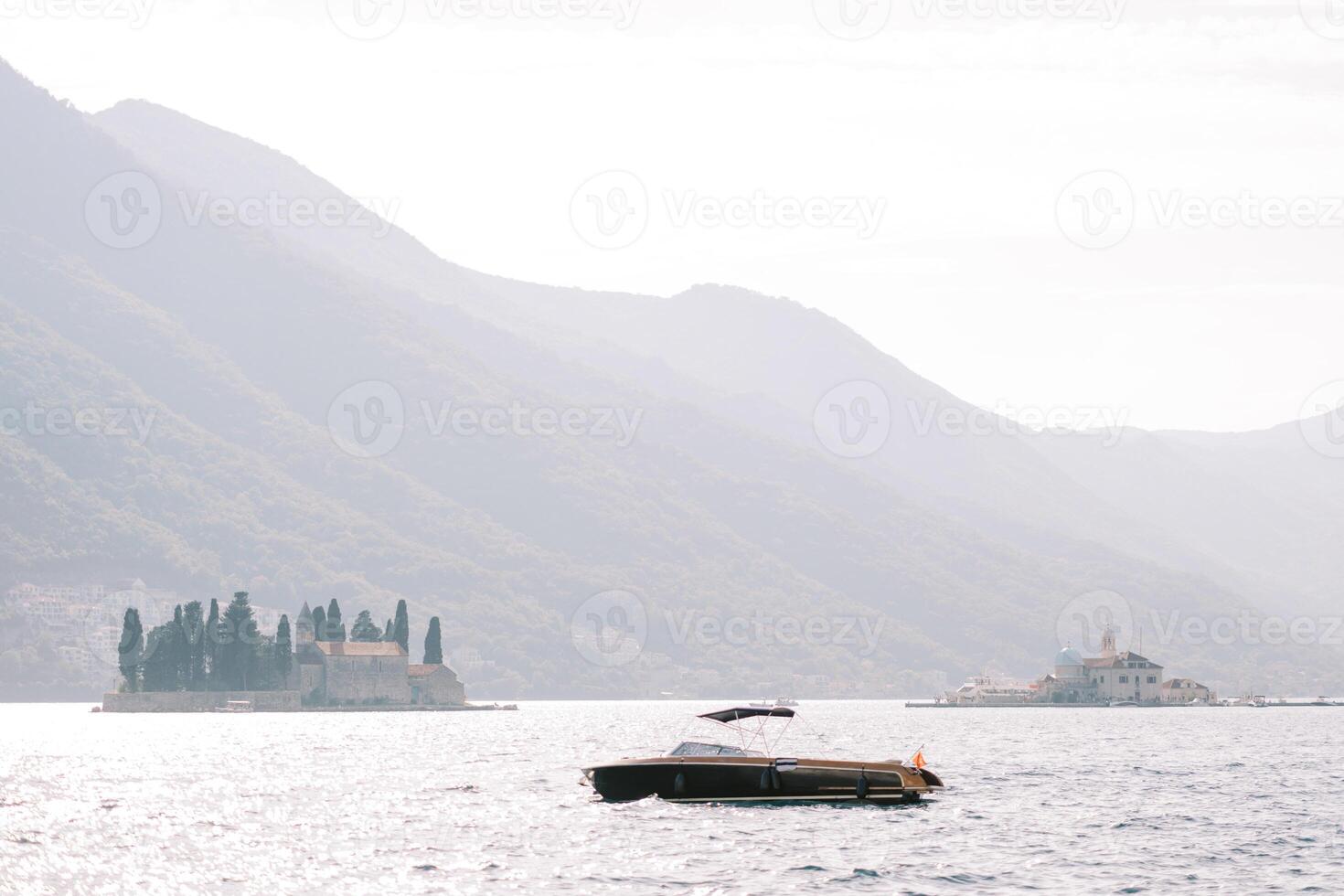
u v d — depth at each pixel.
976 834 162.50
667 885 132.50
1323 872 139.12
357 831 167.25
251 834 165.75
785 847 152.62
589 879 135.50
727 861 144.00
